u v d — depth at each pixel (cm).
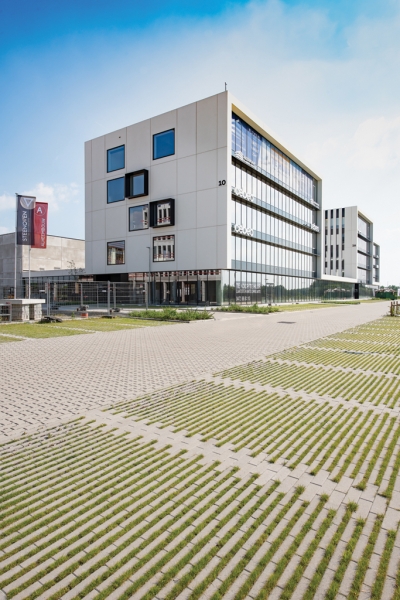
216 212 3288
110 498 344
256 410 581
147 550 278
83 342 1293
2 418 551
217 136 3266
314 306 3975
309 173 5153
